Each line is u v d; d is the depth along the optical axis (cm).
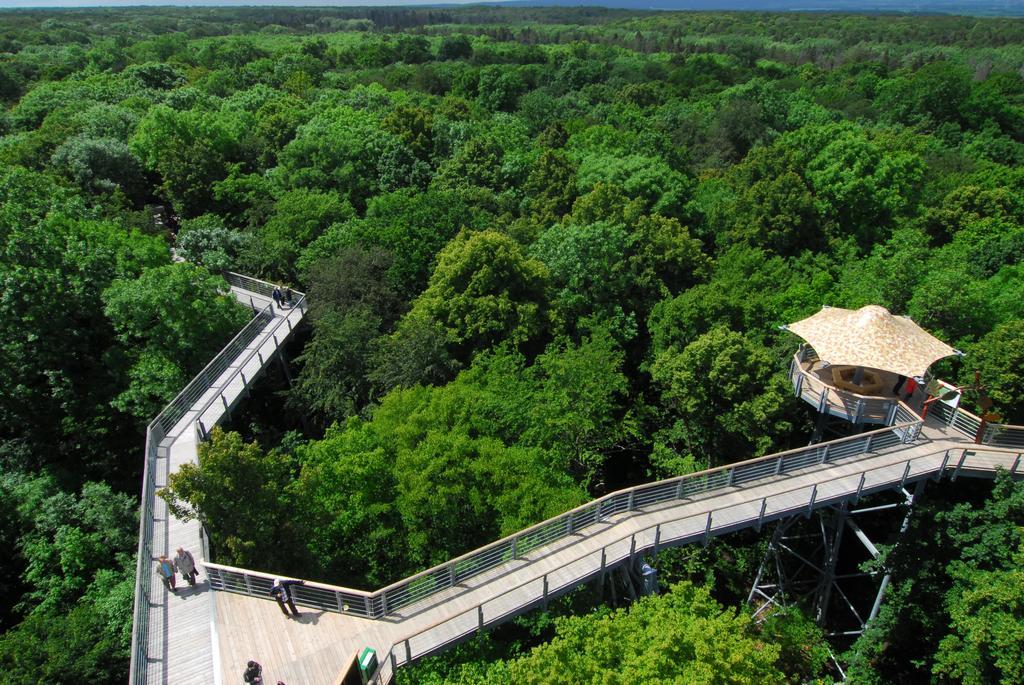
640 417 3284
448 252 3681
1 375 3219
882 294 3328
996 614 1684
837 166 4806
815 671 2214
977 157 7281
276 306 3953
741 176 5503
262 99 6800
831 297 3522
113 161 4988
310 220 4391
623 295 3978
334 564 2272
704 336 2914
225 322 3422
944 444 2452
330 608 1819
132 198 5178
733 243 4625
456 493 2227
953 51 16175
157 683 1596
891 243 4141
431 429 2456
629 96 9869
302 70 9506
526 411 2783
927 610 2248
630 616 1684
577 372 2980
